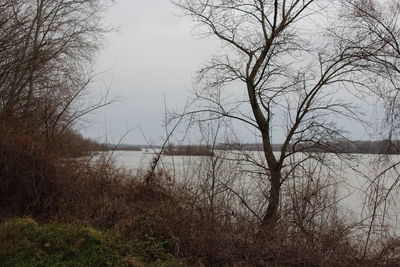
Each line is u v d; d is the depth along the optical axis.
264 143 12.48
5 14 15.33
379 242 9.62
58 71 15.76
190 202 9.40
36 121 14.06
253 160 11.59
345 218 9.92
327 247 9.04
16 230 8.00
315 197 9.91
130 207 9.59
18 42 15.31
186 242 8.32
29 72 15.20
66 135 13.27
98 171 10.88
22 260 7.24
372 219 9.95
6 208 10.01
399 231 10.16
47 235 7.84
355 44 11.91
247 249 8.45
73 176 10.76
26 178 10.30
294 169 10.94
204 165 10.14
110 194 10.30
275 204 9.98
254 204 9.97
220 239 8.43
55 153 11.57
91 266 7.21
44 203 10.10
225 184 9.88
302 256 8.62
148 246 8.02
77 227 8.22
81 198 10.09
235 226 9.05
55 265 7.12
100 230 8.59
